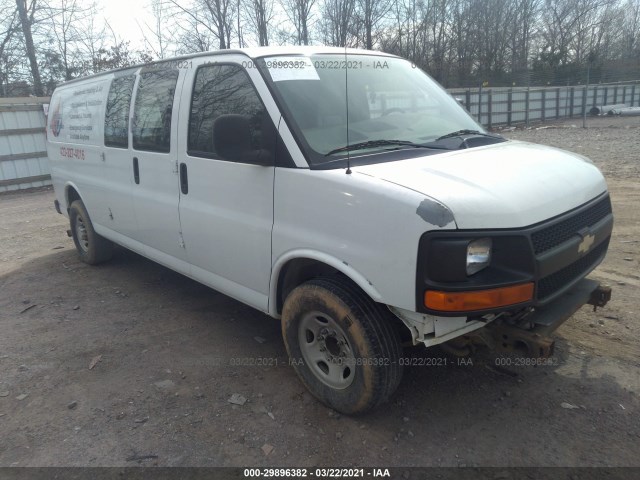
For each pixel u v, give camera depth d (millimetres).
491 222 2416
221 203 3555
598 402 3119
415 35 27156
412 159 2941
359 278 2691
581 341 3799
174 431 3033
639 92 41281
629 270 5105
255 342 4094
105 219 5379
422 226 2389
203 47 20562
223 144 3027
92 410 3275
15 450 2932
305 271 3262
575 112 35594
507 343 2709
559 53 42250
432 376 3461
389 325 2795
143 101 4398
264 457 2797
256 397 3334
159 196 4238
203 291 5246
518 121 31484
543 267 2516
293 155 2994
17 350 4117
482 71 33938
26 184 13164
